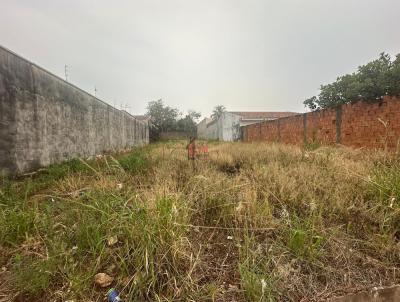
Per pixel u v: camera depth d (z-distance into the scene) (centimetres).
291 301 157
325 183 320
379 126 660
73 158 711
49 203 269
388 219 231
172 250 174
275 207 278
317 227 218
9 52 454
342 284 172
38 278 154
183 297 152
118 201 233
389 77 920
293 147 764
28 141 507
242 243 209
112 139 1205
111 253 177
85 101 851
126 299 147
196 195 275
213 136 3312
